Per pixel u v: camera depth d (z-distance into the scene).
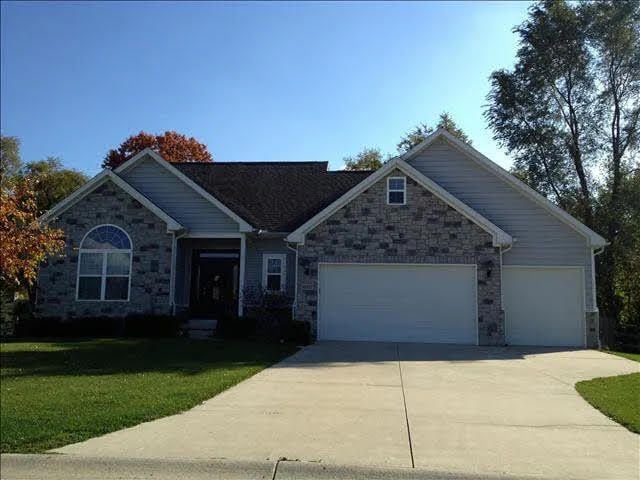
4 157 38.41
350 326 17.61
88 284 18.61
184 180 19.27
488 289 17.16
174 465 5.79
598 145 28.31
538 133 28.81
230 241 20.86
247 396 8.93
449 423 7.43
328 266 17.91
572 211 29.02
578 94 28.58
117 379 10.15
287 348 15.02
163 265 18.50
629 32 26.72
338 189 21.98
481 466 5.77
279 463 5.76
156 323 17.45
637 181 26.36
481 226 17.30
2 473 5.71
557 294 18.34
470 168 19.30
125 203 18.81
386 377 10.86
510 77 29.39
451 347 16.19
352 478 5.58
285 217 20.36
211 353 13.70
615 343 22.66
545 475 5.54
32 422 7.16
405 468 5.65
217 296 20.81
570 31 27.61
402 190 17.77
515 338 18.25
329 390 9.48
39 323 17.69
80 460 5.86
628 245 26.25
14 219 13.31
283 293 18.17
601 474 5.60
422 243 17.52
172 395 8.71
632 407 8.44
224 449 6.22
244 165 24.19
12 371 11.11
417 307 17.48
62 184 32.19
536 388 9.99
